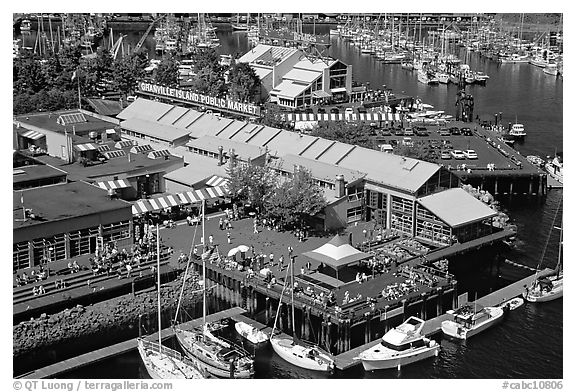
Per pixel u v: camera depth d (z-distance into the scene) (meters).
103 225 183.00
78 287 165.12
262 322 163.00
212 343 150.25
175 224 199.50
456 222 187.38
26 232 171.38
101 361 148.50
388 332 151.25
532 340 156.88
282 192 195.38
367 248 186.62
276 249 186.25
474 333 158.62
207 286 175.00
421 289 164.00
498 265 191.50
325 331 155.00
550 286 174.12
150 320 164.12
